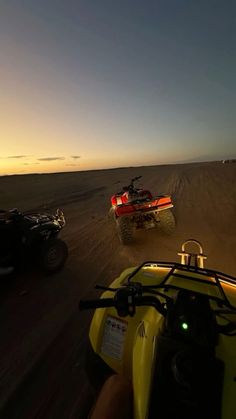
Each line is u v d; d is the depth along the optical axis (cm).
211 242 645
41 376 257
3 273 442
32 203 1658
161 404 106
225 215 938
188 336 109
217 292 186
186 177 2939
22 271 520
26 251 469
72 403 226
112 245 685
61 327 335
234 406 106
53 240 500
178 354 106
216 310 153
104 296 201
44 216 548
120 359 170
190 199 1342
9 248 448
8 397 234
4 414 218
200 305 115
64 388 242
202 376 104
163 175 3719
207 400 102
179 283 195
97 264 551
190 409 103
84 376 255
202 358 106
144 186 2277
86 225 959
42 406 224
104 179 3816
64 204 1575
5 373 263
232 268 490
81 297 412
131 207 645
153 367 114
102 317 189
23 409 222
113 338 178
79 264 556
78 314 364
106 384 144
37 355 287
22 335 322
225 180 2283
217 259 534
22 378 255
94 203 1555
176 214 1000
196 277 205
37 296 419
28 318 358
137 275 218
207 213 988
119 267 528
